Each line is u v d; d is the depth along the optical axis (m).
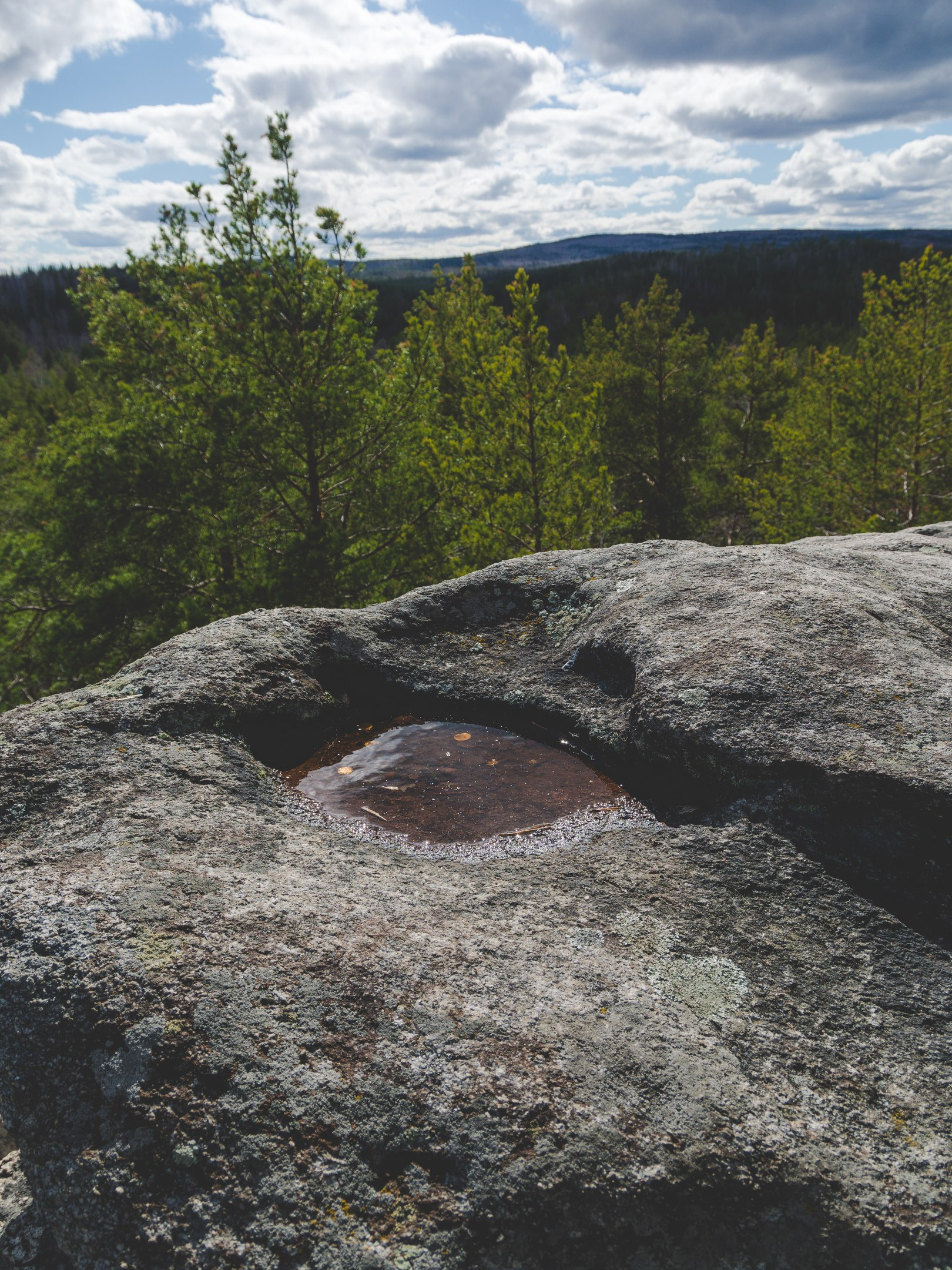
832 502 13.66
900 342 12.26
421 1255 1.21
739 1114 1.39
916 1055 1.57
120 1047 1.42
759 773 2.11
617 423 18.25
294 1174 1.27
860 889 1.89
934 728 2.07
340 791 2.52
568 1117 1.35
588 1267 1.24
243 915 1.68
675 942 1.79
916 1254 1.28
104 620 9.18
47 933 1.61
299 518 9.56
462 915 1.84
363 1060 1.41
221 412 8.62
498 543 10.05
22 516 11.04
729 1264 1.27
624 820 2.29
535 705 2.86
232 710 2.62
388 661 3.20
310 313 8.79
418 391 9.66
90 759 2.31
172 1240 1.24
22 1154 1.42
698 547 3.62
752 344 21.53
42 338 107.38
